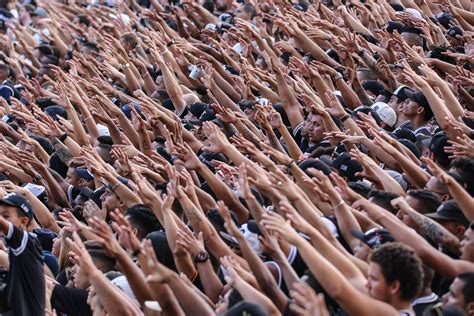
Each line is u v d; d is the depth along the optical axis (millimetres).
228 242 12312
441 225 11641
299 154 15039
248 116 17797
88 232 11438
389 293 9695
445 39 20188
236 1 28531
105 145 17156
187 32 24000
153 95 19891
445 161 14359
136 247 10453
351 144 14695
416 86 15570
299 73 18047
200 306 10203
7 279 11273
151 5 28750
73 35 26969
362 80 18844
